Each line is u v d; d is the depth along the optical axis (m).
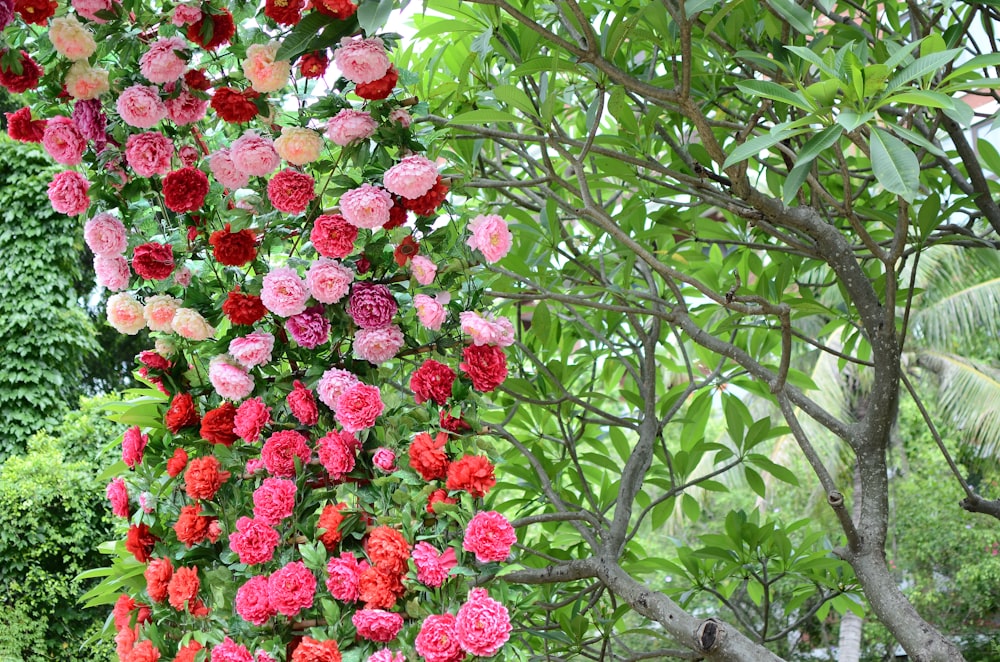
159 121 1.94
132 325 1.93
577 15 1.59
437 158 2.16
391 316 1.87
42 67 1.87
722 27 2.10
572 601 2.47
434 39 2.59
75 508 8.45
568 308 2.78
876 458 1.98
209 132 2.07
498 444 3.02
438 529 1.81
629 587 2.17
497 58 2.50
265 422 1.84
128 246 1.93
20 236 9.95
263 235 1.93
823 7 1.93
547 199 2.40
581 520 2.50
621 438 2.76
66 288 10.23
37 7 1.70
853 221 1.81
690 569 2.69
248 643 1.79
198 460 1.85
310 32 1.68
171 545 1.95
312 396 1.87
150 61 1.78
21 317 9.68
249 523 1.76
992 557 7.78
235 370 1.82
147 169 1.85
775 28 2.03
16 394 9.59
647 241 2.67
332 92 1.83
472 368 1.88
